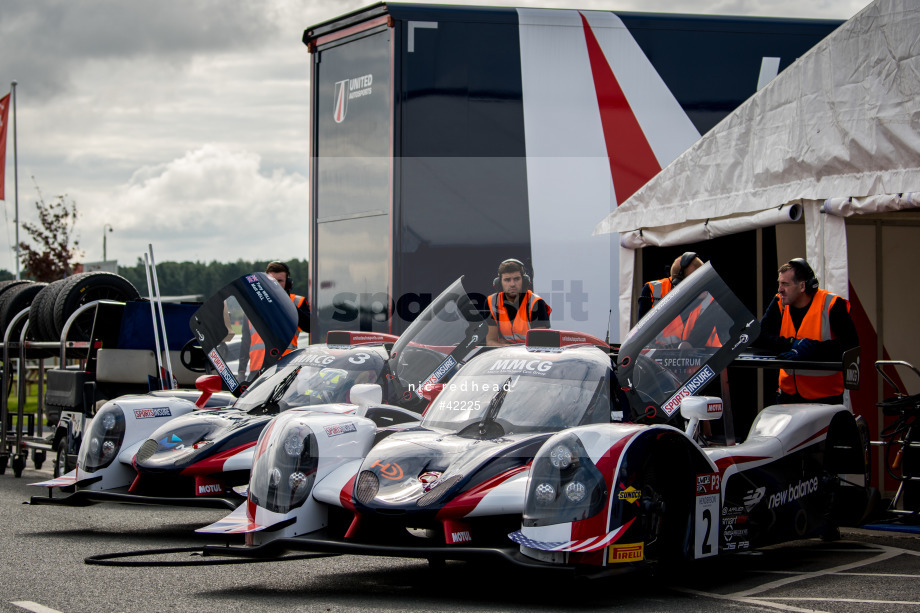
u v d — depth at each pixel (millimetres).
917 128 10289
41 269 38312
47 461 20188
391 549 7383
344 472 8141
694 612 7059
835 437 9734
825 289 11203
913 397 11266
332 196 13445
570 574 6832
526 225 12867
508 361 9125
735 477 8430
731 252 14484
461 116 12758
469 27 12891
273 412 10992
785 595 7746
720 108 13383
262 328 11336
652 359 8719
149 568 8859
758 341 10773
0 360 18312
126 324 15094
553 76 13023
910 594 7762
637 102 13164
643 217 12875
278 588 8031
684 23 13367
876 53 10695
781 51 13695
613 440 7289
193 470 10070
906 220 12547
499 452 7707
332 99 13469
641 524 7324
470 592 7898
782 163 11625
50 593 7594
